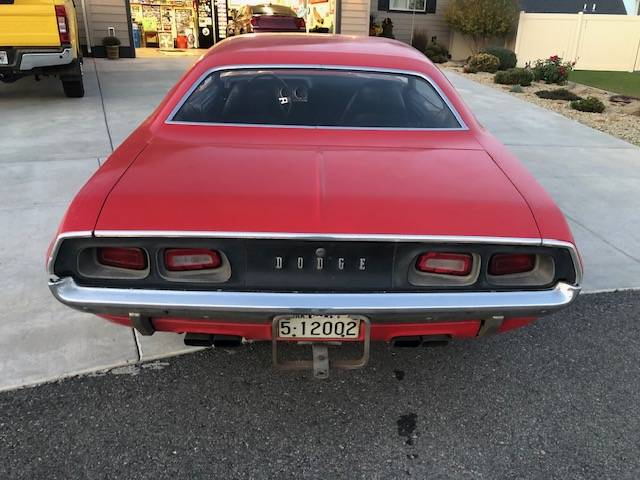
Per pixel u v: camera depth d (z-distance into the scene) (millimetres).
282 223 1976
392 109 2842
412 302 2002
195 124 2721
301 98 2834
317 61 2967
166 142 2566
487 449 2262
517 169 2488
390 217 2021
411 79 2979
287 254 1987
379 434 2326
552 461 2207
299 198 2082
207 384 2582
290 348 2869
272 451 2221
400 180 2260
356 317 2033
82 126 6980
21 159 5660
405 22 17938
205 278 2021
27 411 2367
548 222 2088
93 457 2156
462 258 2053
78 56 8953
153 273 2006
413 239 1972
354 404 2494
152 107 8086
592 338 3037
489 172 2400
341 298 1990
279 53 3027
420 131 2771
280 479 2094
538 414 2461
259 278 2012
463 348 2928
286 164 2352
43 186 4949
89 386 2531
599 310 3316
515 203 2154
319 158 2424
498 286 2074
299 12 17312
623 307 3355
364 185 2197
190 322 2107
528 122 8305
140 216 1991
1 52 7492
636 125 8477
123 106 8133
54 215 4355
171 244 1973
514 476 2135
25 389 2492
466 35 17547
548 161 6355
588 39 16531
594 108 9430
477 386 2635
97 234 1954
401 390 2594
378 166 2377
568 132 7797
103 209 2021
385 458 2205
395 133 2727
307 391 2562
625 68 16766
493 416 2443
